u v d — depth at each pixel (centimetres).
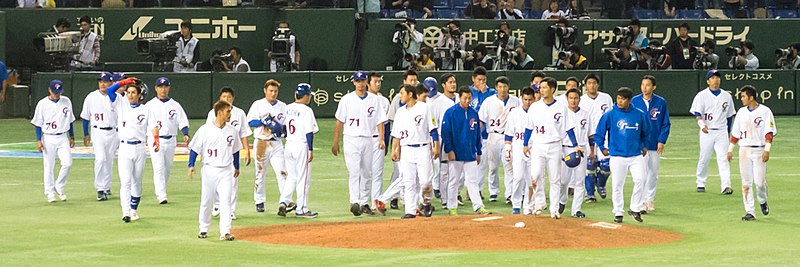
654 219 4700
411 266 3391
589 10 10338
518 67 8856
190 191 5547
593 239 3978
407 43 8931
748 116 4644
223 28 9344
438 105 4972
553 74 8781
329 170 6394
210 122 4091
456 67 8806
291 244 3934
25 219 4653
